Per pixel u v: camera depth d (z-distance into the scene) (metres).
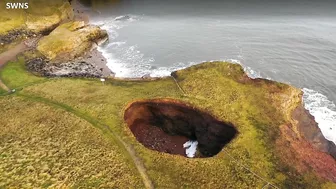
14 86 62.59
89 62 76.75
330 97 63.94
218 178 43.34
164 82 61.53
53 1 101.12
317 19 98.88
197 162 45.62
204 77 61.09
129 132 50.59
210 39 87.50
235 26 95.19
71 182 42.00
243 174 43.75
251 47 82.50
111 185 42.06
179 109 55.47
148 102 56.34
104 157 46.06
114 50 83.25
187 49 82.69
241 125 50.72
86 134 49.88
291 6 110.81
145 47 84.50
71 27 85.50
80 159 45.44
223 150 47.31
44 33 91.38
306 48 80.94
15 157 45.25
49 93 59.38
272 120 52.09
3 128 51.00
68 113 53.97
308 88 66.62
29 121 52.41
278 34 89.06
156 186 42.47
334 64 74.00
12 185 40.75
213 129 53.09
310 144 50.22
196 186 42.38
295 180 43.12
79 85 61.88
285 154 46.59
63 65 73.69
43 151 46.50
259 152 46.75
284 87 58.41
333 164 47.50
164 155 46.88
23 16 92.19
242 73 62.22
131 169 44.66
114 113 53.84
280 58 77.12
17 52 77.44
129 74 71.62
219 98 55.84
